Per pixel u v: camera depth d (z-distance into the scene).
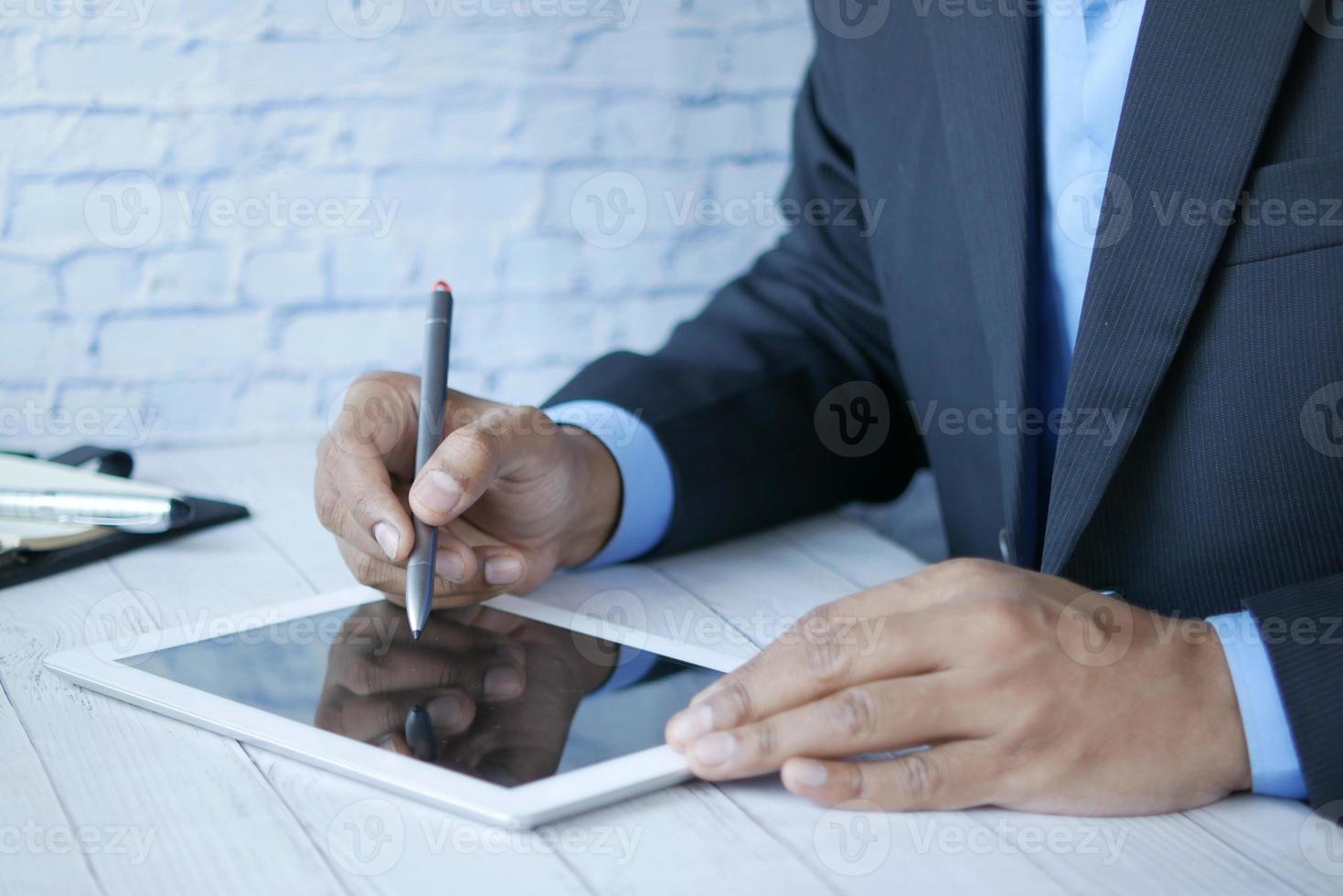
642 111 1.64
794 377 0.99
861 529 1.00
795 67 1.69
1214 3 0.66
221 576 0.87
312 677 0.66
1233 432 0.70
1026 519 0.82
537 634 0.73
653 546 0.91
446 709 0.62
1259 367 0.68
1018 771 0.54
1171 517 0.72
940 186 0.90
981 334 0.89
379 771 0.55
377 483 0.72
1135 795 0.54
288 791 0.55
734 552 0.94
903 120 0.94
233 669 0.67
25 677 0.68
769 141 1.71
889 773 0.54
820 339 1.04
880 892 0.48
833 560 0.93
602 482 0.85
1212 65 0.66
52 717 0.63
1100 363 0.69
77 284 1.41
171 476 1.13
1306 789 0.54
